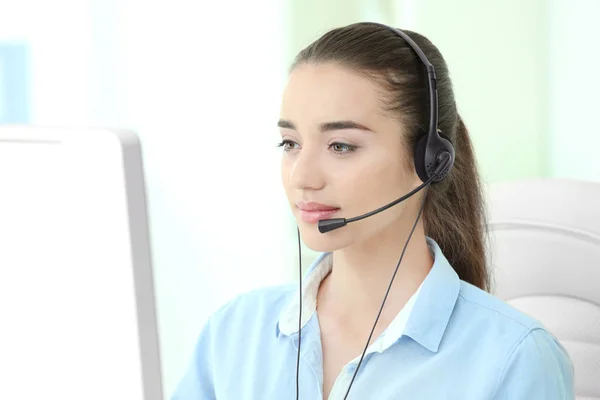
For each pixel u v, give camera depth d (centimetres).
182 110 523
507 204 240
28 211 99
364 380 167
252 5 525
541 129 477
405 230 173
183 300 534
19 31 495
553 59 470
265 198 545
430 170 166
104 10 503
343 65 163
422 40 176
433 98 165
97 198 95
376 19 531
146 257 95
